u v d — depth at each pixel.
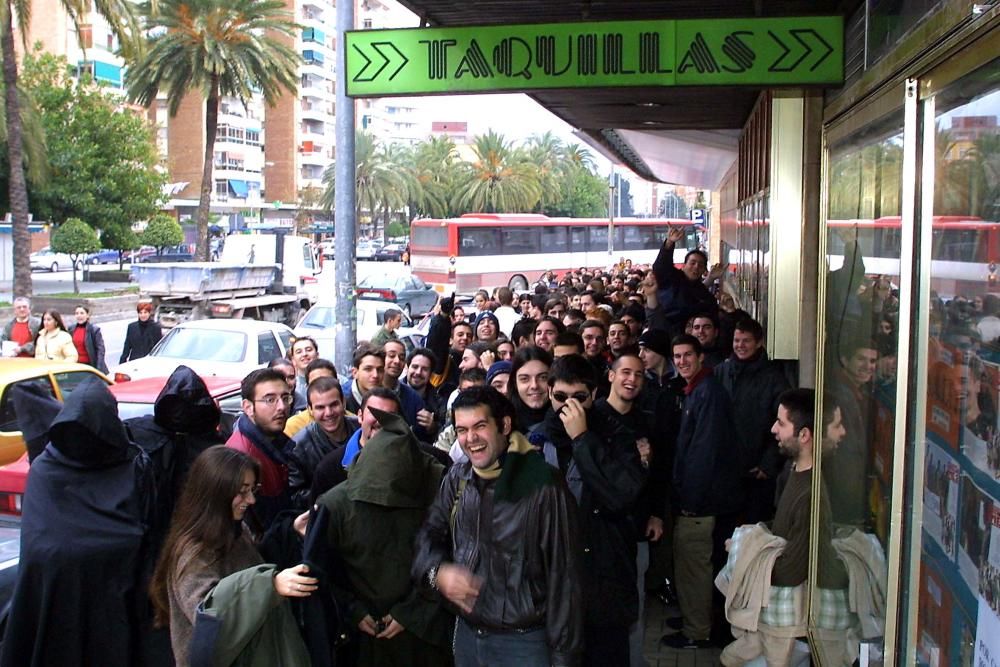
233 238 32.94
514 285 42.75
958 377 2.85
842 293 4.57
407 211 102.12
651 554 7.07
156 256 60.97
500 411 3.89
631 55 5.65
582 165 100.62
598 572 4.52
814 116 8.27
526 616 3.84
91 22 69.38
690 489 5.92
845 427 4.38
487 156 80.88
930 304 3.16
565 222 45.41
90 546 4.18
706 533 6.00
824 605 4.64
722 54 5.50
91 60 69.50
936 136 3.11
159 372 13.31
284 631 3.69
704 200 76.62
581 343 6.79
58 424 4.21
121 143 47.12
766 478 6.56
